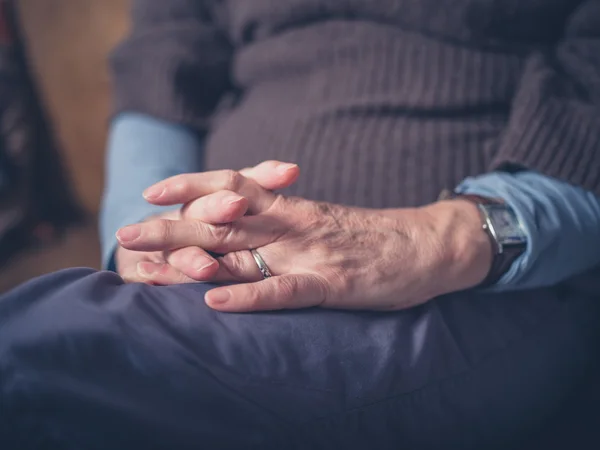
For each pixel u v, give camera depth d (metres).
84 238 0.91
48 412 0.38
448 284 0.46
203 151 0.67
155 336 0.39
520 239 0.47
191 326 0.40
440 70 0.54
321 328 0.43
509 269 0.48
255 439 0.41
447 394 0.46
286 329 0.42
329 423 0.42
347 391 0.42
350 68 0.56
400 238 0.46
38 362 0.37
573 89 0.53
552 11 0.56
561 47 0.57
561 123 0.51
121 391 0.38
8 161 0.86
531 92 0.52
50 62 0.84
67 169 0.91
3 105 0.84
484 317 0.48
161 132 0.65
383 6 0.55
